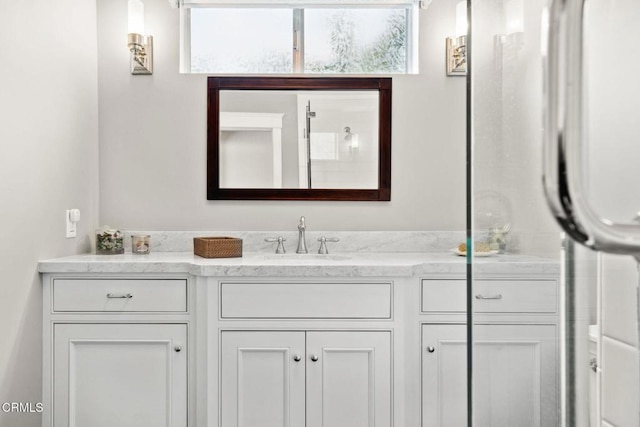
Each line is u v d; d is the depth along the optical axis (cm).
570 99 35
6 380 149
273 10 227
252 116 221
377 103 223
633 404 45
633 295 45
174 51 221
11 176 150
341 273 169
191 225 222
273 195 221
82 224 203
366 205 223
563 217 35
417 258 195
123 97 220
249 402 169
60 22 181
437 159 224
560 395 47
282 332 169
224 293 170
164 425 173
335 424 169
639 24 45
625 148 45
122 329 173
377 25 229
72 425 171
